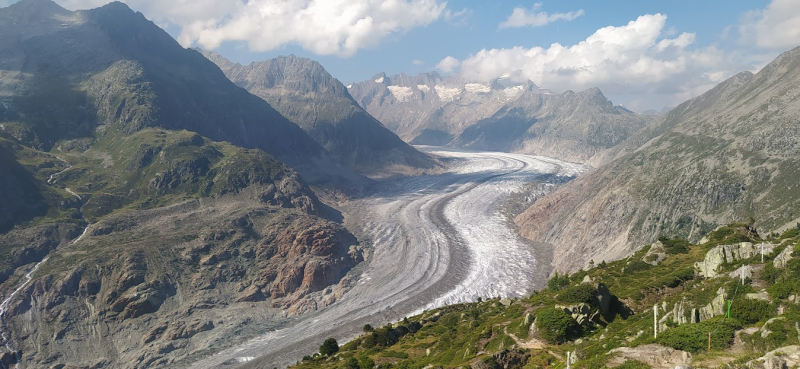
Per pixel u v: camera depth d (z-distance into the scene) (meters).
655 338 39.72
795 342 33.31
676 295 57.91
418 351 69.62
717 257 62.75
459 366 48.62
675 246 85.56
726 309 41.91
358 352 78.62
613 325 54.16
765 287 46.31
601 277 78.75
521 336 55.09
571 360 44.44
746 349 35.16
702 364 34.00
